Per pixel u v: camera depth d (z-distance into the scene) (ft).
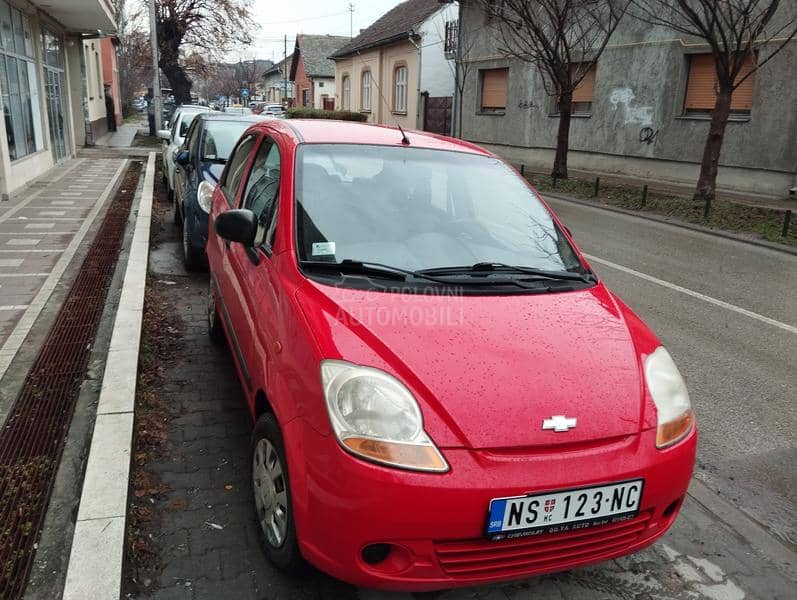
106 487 9.89
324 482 7.52
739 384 16.57
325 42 182.91
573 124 68.13
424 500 7.16
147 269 23.61
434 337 8.54
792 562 10.07
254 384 10.12
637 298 24.02
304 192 11.09
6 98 38.19
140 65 130.41
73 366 15.40
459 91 86.99
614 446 7.92
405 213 11.31
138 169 55.72
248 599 8.57
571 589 9.21
